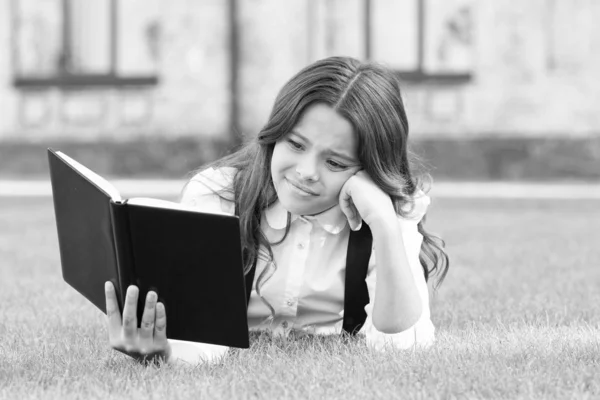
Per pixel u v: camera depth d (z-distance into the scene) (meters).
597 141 16.78
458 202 13.44
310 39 17.42
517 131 17.05
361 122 3.55
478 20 17.14
